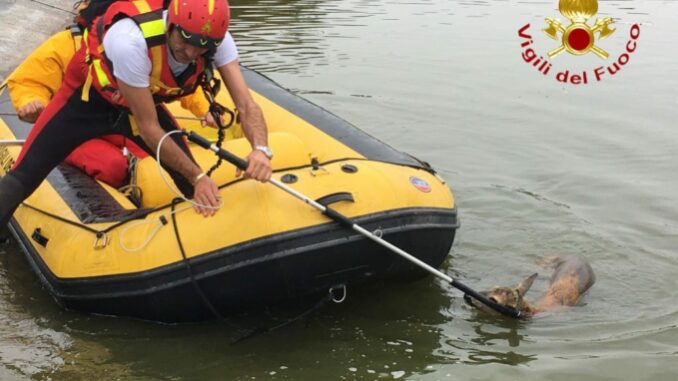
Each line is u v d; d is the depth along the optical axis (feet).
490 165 20.08
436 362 11.96
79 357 11.99
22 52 28.89
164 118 12.71
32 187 12.80
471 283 14.33
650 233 16.46
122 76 11.04
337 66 28.25
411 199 13.08
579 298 13.89
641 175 19.51
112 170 14.60
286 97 17.63
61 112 12.49
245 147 14.29
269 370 11.71
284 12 37.24
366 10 37.81
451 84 26.63
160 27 11.02
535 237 16.17
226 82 12.08
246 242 11.95
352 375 11.61
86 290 12.86
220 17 10.91
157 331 12.75
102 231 12.98
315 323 12.99
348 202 12.48
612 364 11.96
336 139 15.64
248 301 12.52
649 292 14.19
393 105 24.41
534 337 12.73
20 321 12.99
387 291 14.02
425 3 39.81
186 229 12.28
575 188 18.70
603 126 22.94
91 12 12.49
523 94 25.85
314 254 12.13
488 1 40.34
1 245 15.74
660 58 30.17
